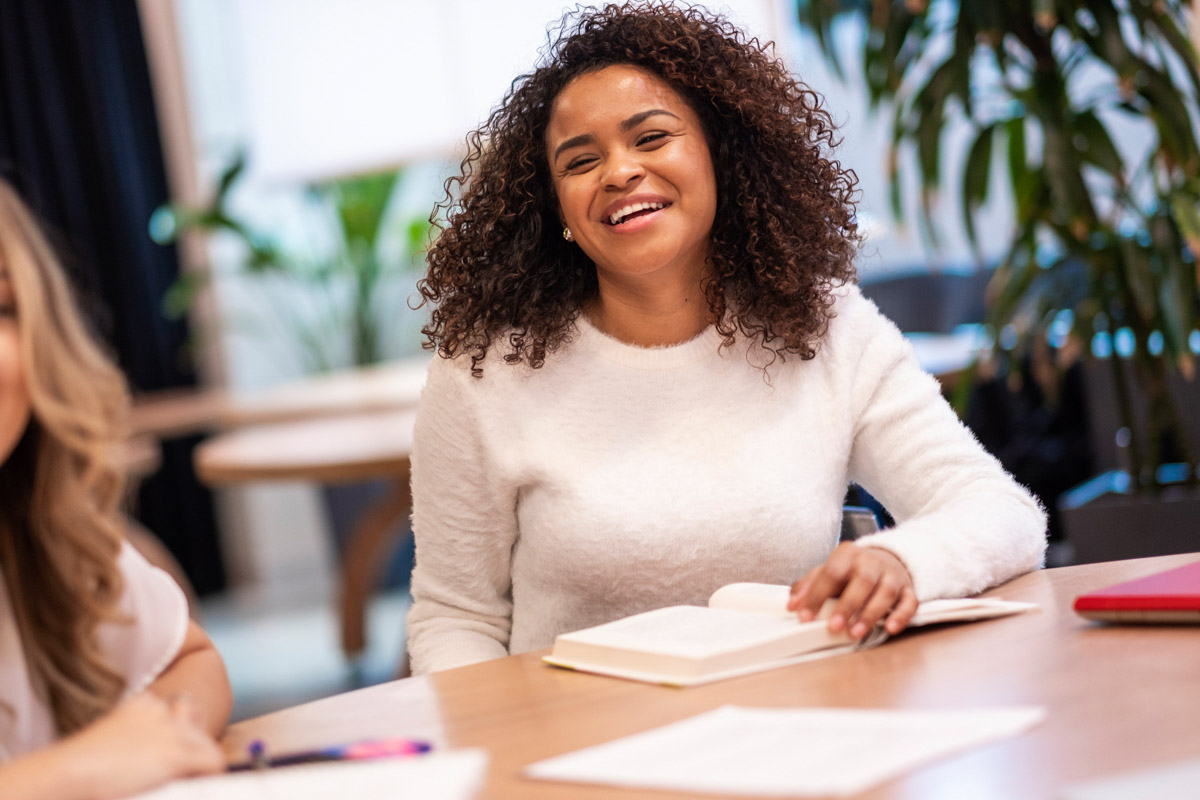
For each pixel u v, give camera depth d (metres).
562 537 1.40
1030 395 3.61
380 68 4.75
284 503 5.82
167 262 5.55
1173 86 2.49
